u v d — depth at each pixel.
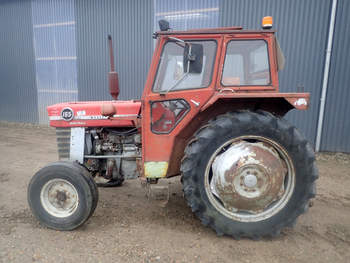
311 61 6.05
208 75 2.61
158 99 2.64
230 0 6.59
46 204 2.75
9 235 2.60
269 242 2.55
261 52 2.61
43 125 9.73
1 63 10.09
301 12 5.95
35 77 9.65
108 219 2.97
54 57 9.17
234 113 2.53
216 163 2.52
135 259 2.26
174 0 7.20
